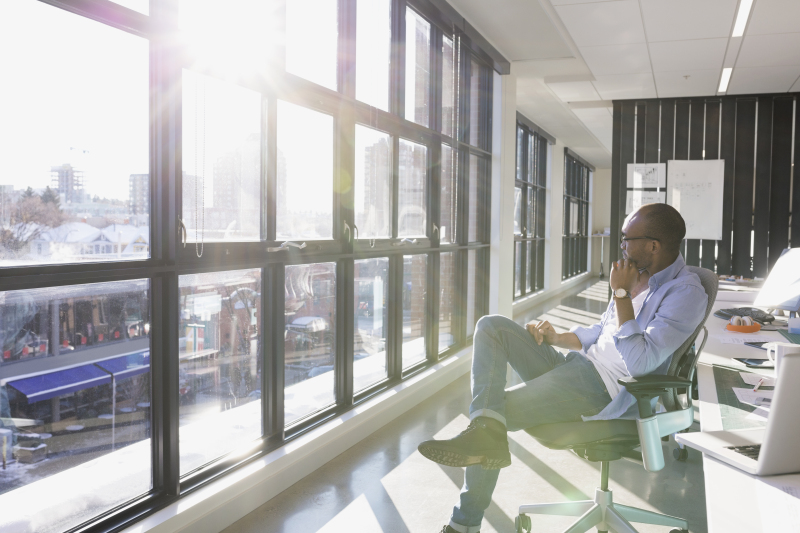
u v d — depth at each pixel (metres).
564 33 5.00
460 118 5.01
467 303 5.51
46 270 1.68
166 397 2.16
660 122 7.26
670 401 2.10
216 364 2.46
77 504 1.85
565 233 12.45
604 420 2.01
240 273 2.58
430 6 4.15
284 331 2.85
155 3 2.02
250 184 2.59
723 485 1.16
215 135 2.36
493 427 1.96
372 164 3.69
